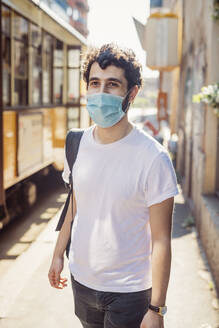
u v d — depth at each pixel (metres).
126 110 1.66
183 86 9.70
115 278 1.69
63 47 8.55
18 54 5.85
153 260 1.60
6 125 5.38
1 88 5.02
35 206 7.27
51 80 7.81
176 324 3.24
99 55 1.63
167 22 11.07
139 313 1.72
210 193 5.30
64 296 3.77
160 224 1.61
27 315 3.41
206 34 5.44
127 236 1.67
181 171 9.35
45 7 6.89
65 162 1.87
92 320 1.87
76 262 1.79
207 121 5.23
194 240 5.32
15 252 5.07
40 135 7.08
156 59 11.22
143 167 1.60
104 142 1.69
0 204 5.22
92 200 1.69
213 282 4.00
